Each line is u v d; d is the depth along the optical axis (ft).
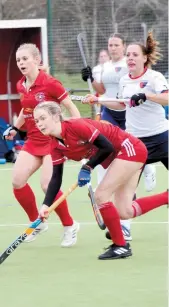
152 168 82.38
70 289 46.37
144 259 53.67
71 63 135.64
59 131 50.31
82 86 135.54
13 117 120.16
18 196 59.67
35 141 58.75
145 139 60.90
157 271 50.24
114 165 52.70
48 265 52.75
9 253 51.55
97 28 139.03
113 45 74.84
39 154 58.90
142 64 59.41
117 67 74.95
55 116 50.24
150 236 61.52
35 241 60.80
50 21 133.39
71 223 58.49
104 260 53.72
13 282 48.44
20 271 51.26
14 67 120.57
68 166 105.81
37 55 57.41
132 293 45.11
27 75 57.21
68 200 79.97
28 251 57.31
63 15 136.98
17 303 43.57
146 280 48.01
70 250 57.31
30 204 60.03
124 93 60.49
